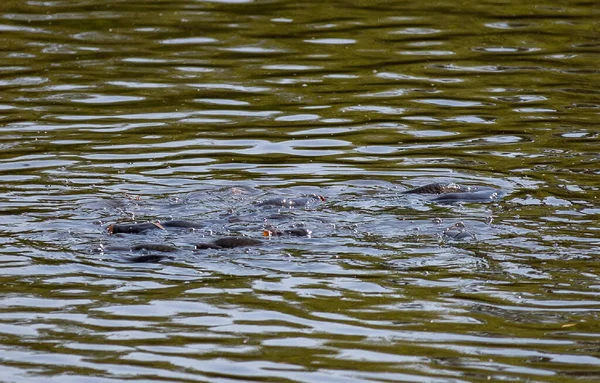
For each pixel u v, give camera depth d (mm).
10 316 30750
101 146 46844
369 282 32688
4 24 65688
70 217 37969
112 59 59969
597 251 34438
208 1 70875
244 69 58562
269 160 45031
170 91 55031
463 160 44719
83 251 35062
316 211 38375
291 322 30344
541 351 28500
